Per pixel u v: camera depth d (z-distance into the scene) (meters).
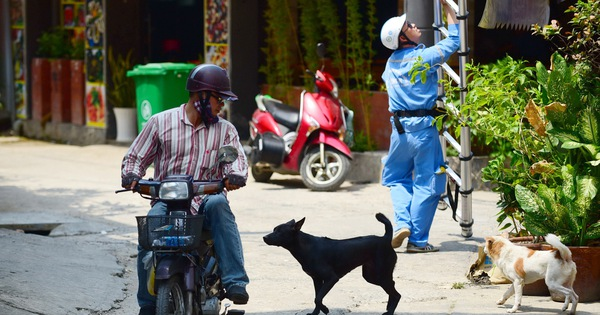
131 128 25.50
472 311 9.86
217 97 8.60
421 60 12.19
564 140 10.24
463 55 12.98
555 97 10.49
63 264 11.56
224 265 8.45
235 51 22.42
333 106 18.27
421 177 12.93
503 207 11.70
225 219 8.43
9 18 29.78
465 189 13.56
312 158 18.23
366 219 15.43
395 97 13.02
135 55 26.02
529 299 10.34
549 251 9.63
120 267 11.84
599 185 10.17
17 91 29.55
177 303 8.16
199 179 8.66
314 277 9.40
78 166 22.12
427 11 14.74
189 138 8.62
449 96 12.39
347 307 10.25
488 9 13.40
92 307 9.98
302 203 16.97
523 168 11.46
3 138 28.73
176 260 7.98
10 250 12.02
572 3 17.22
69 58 27.70
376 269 9.54
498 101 11.41
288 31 22.27
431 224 13.92
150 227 7.95
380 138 19.91
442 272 11.88
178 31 26.84
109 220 15.39
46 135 27.98
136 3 25.95
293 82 22.59
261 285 11.31
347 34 20.58
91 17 26.19
